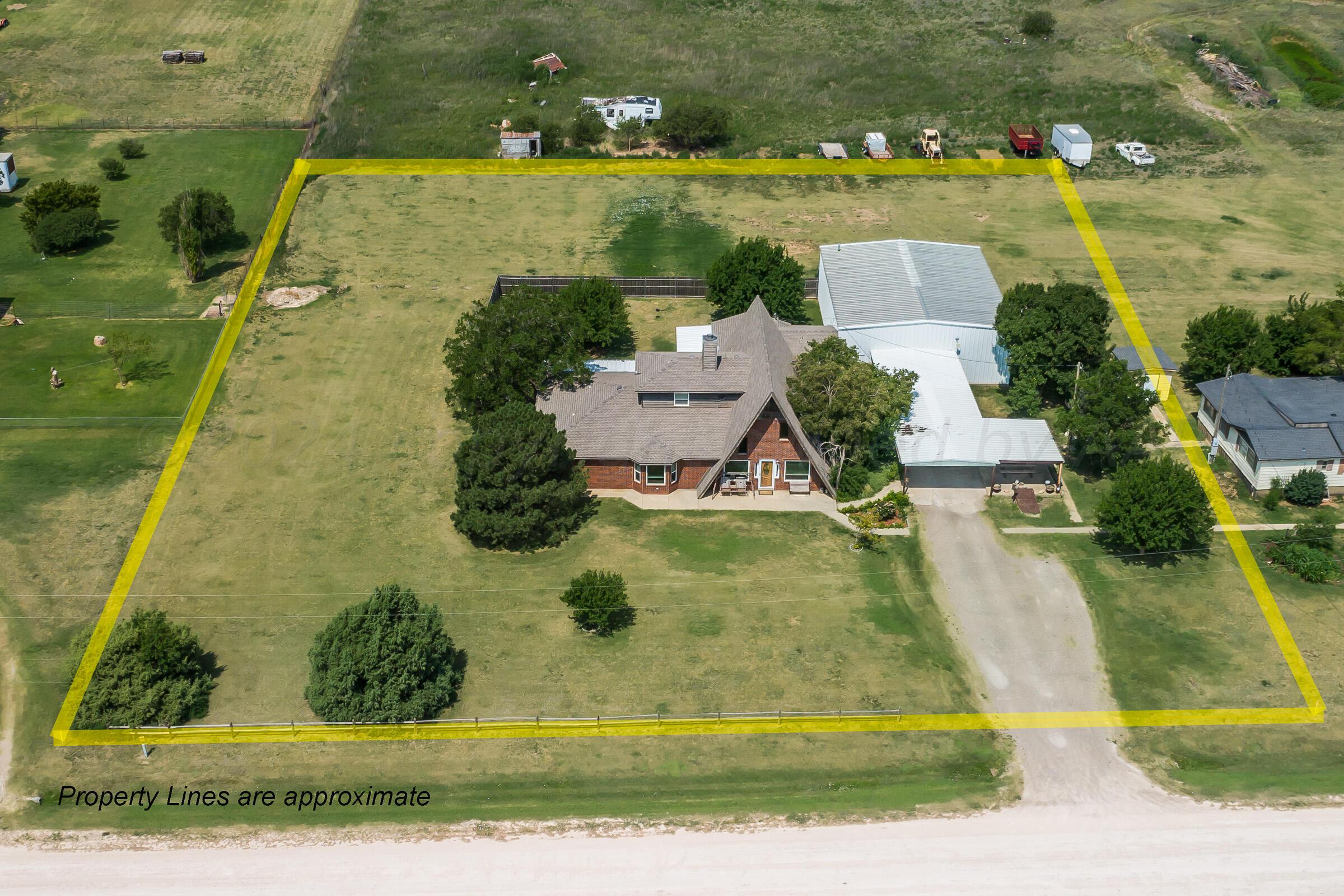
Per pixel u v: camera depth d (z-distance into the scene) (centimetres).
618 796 4859
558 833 4684
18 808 4762
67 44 13450
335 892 4409
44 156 11150
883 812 4797
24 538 6256
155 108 12194
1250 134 11700
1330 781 4941
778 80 12850
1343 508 6638
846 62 13362
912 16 14738
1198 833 4697
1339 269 9294
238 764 4978
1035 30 14025
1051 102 12338
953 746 5112
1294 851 4609
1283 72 12938
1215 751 5103
